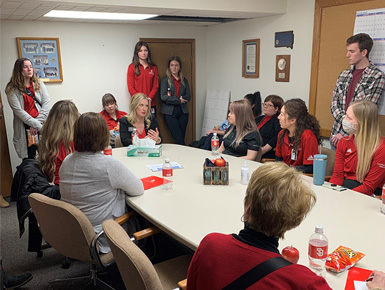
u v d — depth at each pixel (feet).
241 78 17.63
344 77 11.85
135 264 4.24
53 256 9.57
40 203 6.29
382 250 4.88
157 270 6.04
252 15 14.97
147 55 17.16
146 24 17.72
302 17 13.84
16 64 13.07
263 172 3.37
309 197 3.36
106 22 16.57
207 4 12.84
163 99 17.84
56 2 10.68
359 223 5.71
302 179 3.41
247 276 3.06
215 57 19.21
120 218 6.89
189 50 19.25
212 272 3.24
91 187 6.58
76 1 10.73
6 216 12.28
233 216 6.09
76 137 6.54
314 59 13.50
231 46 17.89
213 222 5.87
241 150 10.78
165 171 7.85
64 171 6.70
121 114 16.67
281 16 14.76
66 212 6.01
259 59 16.28
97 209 6.68
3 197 13.97
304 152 9.59
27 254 9.68
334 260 4.45
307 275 3.02
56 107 8.35
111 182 6.66
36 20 15.15
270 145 12.43
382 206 6.10
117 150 11.32
